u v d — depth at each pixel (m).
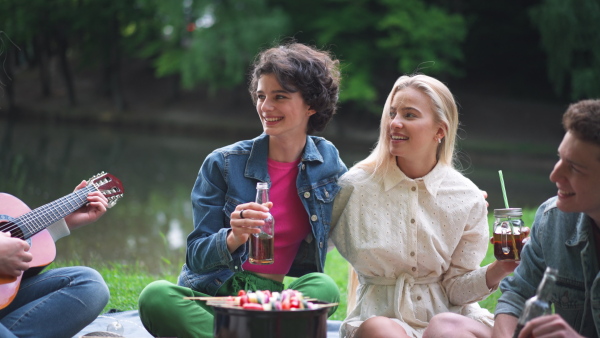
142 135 27.69
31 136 23.84
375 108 28.70
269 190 3.64
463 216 3.54
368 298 3.51
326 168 3.67
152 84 34.50
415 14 27.28
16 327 3.23
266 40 28.39
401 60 27.58
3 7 30.30
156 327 3.46
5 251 3.11
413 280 3.49
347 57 28.36
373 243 3.49
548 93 30.23
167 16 30.42
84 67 33.69
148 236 8.66
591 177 2.61
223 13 28.88
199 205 3.59
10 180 12.82
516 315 2.97
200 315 3.45
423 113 3.45
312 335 2.79
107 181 3.77
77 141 23.12
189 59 29.23
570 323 2.91
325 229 3.61
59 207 3.53
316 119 3.70
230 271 3.56
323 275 3.64
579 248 2.87
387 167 3.56
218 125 29.42
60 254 7.20
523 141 26.62
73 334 3.37
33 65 36.47
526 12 29.75
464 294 3.49
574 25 24.52
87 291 3.37
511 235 3.23
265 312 2.71
